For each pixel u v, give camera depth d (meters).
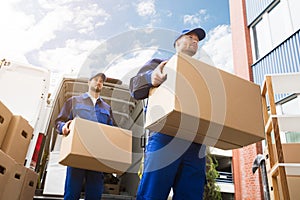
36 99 2.74
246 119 1.15
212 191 3.67
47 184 2.90
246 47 5.39
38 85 2.81
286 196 1.63
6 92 2.68
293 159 2.15
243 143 1.27
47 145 3.08
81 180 1.82
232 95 1.16
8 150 1.74
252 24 5.52
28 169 2.00
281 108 4.25
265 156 2.25
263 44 5.17
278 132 1.83
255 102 1.22
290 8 4.59
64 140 1.65
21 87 2.74
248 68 5.19
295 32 4.19
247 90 1.22
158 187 1.21
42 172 3.00
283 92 2.31
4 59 2.79
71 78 3.15
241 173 4.83
